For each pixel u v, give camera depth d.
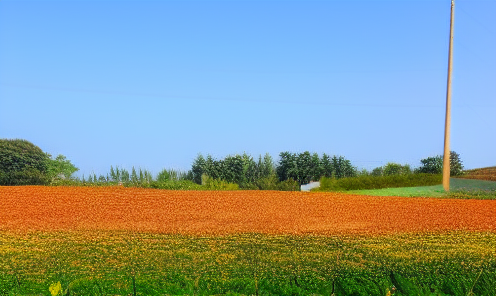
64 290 9.65
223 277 10.39
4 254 12.16
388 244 13.29
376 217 17.23
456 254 12.24
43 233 14.58
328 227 15.53
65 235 14.33
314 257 11.92
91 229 15.14
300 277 10.44
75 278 10.26
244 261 11.52
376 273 10.65
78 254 12.18
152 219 16.77
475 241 13.70
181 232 14.73
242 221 16.47
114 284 9.95
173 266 11.12
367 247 12.96
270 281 10.22
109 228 15.28
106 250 12.59
